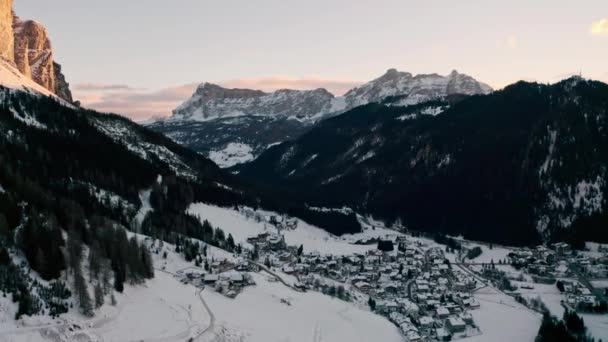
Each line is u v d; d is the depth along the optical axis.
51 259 154.00
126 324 150.38
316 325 193.75
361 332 197.12
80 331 138.12
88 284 159.12
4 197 171.50
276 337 171.88
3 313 131.50
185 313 169.50
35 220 166.25
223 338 158.88
